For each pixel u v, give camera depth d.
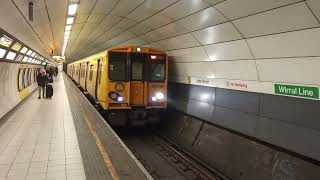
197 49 10.90
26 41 11.55
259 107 8.45
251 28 7.24
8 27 7.71
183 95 13.75
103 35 17.64
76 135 7.96
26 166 5.57
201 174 8.81
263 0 5.98
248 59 8.32
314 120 6.51
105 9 11.08
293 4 5.55
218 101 10.70
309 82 6.54
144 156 10.83
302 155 6.85
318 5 5.12
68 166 5.59
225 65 9.73
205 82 11.62
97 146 6.93
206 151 10.51
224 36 8.59
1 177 5.02
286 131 7.38
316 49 5.93
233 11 7.11
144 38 14.34
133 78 12.62
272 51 7.18
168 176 9.01
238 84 9.42
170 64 14.59
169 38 12.12
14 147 6.78
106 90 12.26
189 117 12.90
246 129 9.03
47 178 5.00
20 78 14.70
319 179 6.21
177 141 12.81
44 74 15.95
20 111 11.78
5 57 9.72
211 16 8.05
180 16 9.22
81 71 24.27
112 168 5.51
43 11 8.62
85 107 13.08
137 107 12.64
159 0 8.73
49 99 15.86
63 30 14.80
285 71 7.13
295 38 6.25
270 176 7.46
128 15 11.54
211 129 10.88
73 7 9.85
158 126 15.15
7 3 6.02
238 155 8.94
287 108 7.34
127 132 14.33
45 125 9.19
